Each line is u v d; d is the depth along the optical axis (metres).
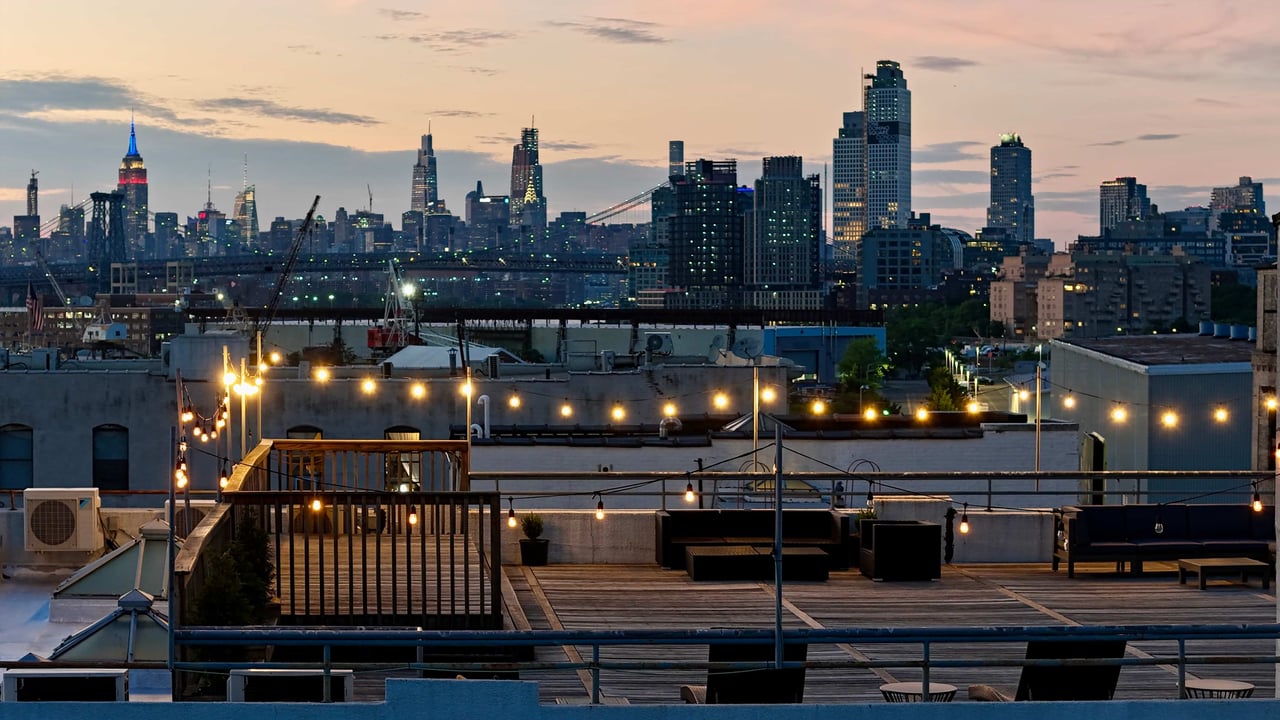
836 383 158.88
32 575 26.44
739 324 126.06
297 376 49.66
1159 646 18.06
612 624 19.23
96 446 46.03
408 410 45.34
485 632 11.28
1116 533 22.61
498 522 18.55
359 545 23.00
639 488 32.53
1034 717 9.98
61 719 9.65
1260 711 10.02
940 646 17.97
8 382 45.88
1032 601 20.80
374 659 17.77
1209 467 48.59
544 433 38.97
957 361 193.88
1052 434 34.59
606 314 129.75
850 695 15.70
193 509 25.92
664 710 9.77
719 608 20.28
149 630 18.56
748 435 33.62
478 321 137.62
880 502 23.44
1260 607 20.50
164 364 47.22
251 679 12.16
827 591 21.48
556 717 9.70
